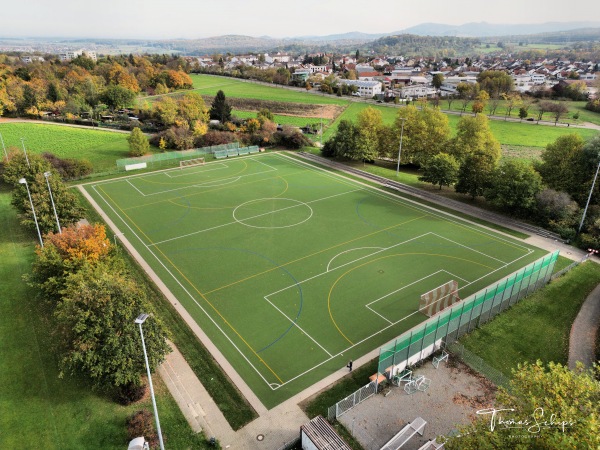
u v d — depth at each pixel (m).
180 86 176.50
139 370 25.36
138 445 20.84
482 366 28.83
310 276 40.22
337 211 56.12
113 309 25.41
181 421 24.45
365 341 31.66
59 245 34.56
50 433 23.47
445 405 25.80
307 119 130.00
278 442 23.44
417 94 197.00
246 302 36.19
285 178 70.31
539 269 37.69
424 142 74.94
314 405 25.89
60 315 26.34
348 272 40.97
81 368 25.47
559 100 167.75
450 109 154.62
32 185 47.72
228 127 101.06
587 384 18.97
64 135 98.44
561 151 56.44
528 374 20.52
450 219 54.06
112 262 35.25
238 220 53.03
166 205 58.03
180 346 30.86
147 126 106.94
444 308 35.16
